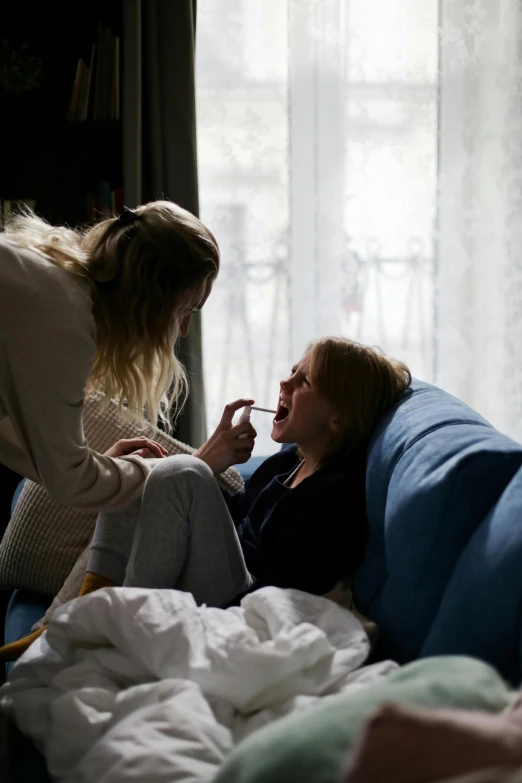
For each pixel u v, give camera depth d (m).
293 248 3.07
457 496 1.16
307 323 3.12
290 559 1.49
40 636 1.42
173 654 1.15
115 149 2.96
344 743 0.76
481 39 3.01
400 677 0.93
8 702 1.25
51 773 1.09
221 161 3.03
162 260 1.44
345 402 1.62
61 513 1.85
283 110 3.01
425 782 0.65
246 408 1.79
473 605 1.05
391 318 3.16
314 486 1.55
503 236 3.11
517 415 3.20
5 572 1.87
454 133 3.06
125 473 1.51
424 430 1.36
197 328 2.89
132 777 0.91
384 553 1.39
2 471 2.80
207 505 1.52
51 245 1.44
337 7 2.94
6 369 1.34
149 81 2.74
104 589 1.25
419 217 3.11
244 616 1.29
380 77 3.02
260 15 2.96
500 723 0.71
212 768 0.93
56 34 2.92
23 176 2.99
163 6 2.72
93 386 1.61
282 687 1.12
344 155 3.03
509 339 3.16
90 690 1.14
